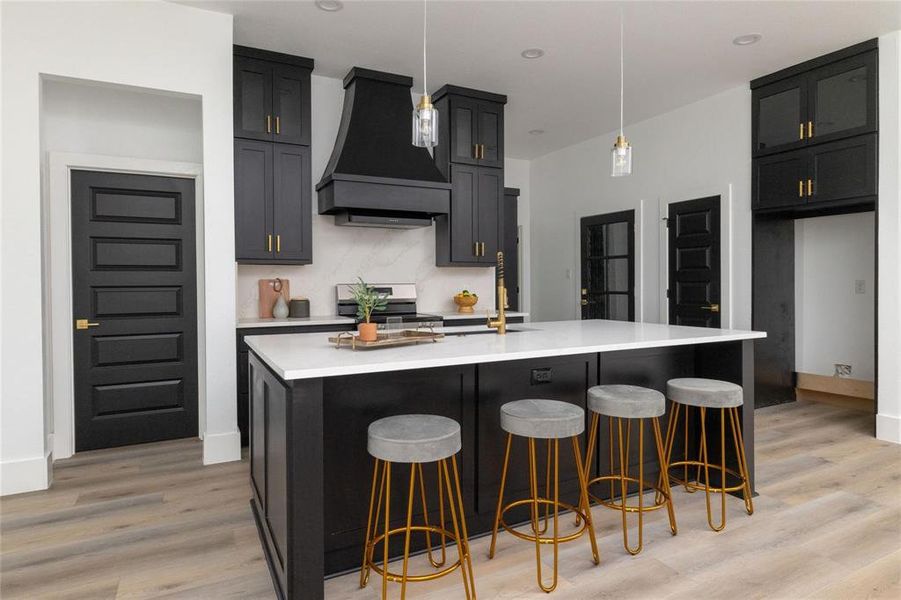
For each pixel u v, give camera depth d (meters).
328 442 2.09
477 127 4.80
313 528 1.81
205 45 3.37
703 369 3.02
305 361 1.93
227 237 3.46
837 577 2.03
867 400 4.59
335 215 4.52
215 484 3.04
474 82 4.60
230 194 3.47
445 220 4.81
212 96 3.39
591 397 2.35
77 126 3.64
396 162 4.21
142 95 3.82
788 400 4.97
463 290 5.22
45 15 2.95
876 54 3.78
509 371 2.46
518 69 4.32
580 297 6.46
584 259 6.40
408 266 4.95
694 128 5.11
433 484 2.29
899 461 3.33
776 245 4.80
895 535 2.37
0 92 2.85
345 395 2.12
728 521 2.52
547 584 1.99
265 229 3.92
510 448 2.38
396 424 1.90
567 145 6.59
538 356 2.20
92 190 3.66
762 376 4.76
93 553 2.25
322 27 3.59
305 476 1.80
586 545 2.31
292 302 4.28
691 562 2.15
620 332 2.93
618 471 2.79
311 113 4.39
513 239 7.01
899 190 3.69
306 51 3.96
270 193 3.93
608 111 5.36
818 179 4.12
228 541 2.36
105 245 3.70
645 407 2.24
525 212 7.28
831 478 3.05
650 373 2.90
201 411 3.94
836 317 4.80
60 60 2.98
